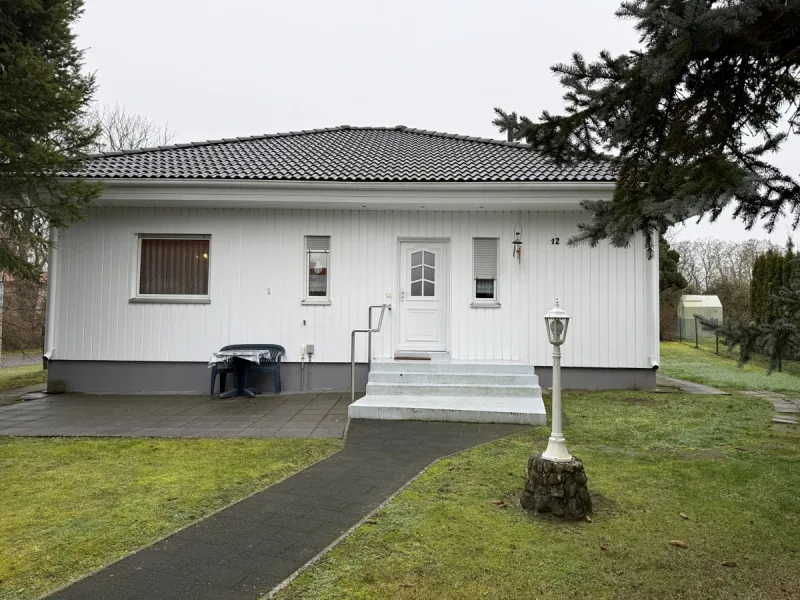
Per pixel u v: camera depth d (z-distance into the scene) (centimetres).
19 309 1733
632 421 714
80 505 416
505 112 423
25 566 317
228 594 284
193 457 554
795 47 312
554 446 412
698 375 1203
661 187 350
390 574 305
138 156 1103
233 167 1010
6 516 393
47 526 375
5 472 501
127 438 638
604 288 989
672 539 354
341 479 481
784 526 376
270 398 923
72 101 700
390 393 820
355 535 356
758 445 595
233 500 430
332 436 643
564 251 995
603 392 945
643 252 979
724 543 349
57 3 762
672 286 2547
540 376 991
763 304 1667
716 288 3042
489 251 1013
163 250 1027
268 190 945
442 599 279
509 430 669
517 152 1163
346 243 1016
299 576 303
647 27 333
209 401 896
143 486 462
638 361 981
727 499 427
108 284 1009
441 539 351
